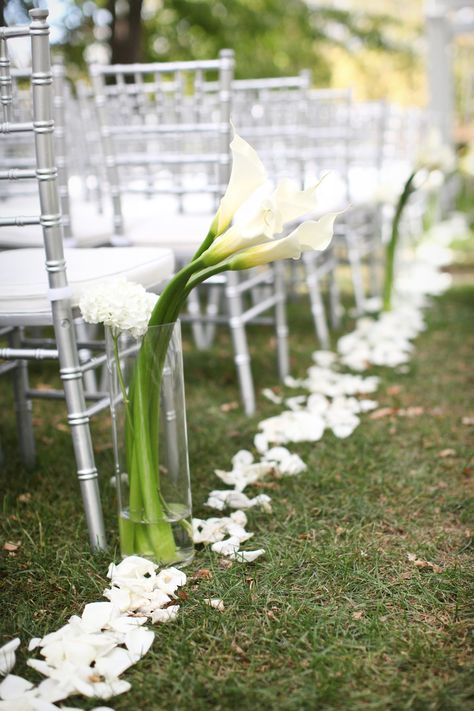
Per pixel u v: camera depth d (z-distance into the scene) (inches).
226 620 60.1
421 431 99.6
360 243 177.2
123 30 251.0
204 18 380.5
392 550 70.9
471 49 382.6
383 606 61.6
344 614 60.9
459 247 260.7
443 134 325.1
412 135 222.7
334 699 51.8
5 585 66.4
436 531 74.7
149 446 66.9
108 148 102.1
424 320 160.7
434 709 50.6
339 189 157.6
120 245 105.3
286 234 114.4
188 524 69.4
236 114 131.1
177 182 117.0
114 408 67.5
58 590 65.6
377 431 100.4
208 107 131.0
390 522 76.7
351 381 118.7
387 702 51.4
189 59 401.1
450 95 328.5
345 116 150.6
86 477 70.0
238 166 60.9
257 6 410.9
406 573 67.1
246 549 71.7
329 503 80.6
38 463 93.4
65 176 96.4
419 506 79.7
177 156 103.6
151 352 65.1
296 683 53.7
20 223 65.6
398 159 204.1
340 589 64.4
